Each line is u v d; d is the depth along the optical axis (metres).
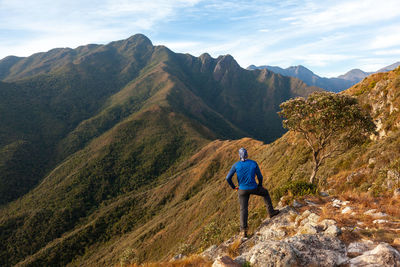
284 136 54.00
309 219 4.63
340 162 18.45
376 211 4.79
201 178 110.25
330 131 9.67
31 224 108.12
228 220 37.12
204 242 19.86
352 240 3.52
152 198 110.88
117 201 123.69
